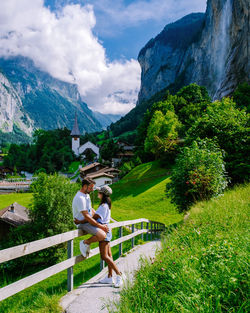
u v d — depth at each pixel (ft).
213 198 41.57
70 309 12.62
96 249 18.78
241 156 60.18
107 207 16.43
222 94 231.30
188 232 19.81
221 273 11.27
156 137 174.91
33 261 56.18
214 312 9.31
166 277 12.45
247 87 178.29
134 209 105.09
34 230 60.59
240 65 218.79
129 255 25.09
